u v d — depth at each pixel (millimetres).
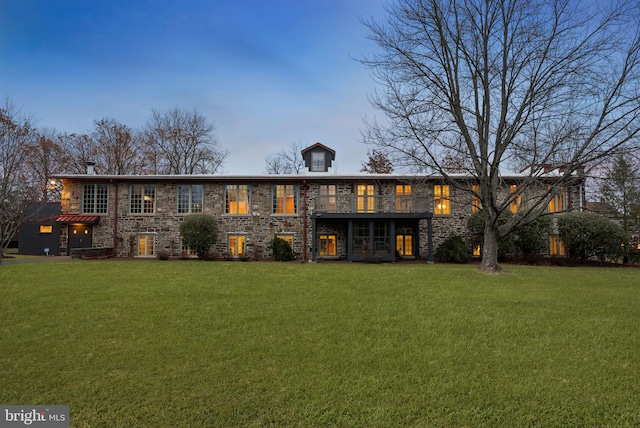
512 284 10430
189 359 4957
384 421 3453
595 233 17125
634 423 3451
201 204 20125
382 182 19922
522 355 5121
